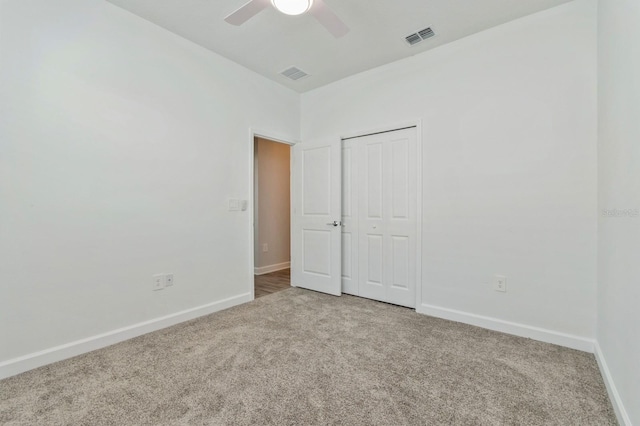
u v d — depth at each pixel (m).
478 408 1.47
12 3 1.77
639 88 1.20
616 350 1.49
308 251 3.70
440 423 1.36
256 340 2.23
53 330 1.93
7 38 1.75
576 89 2.11
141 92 2.36
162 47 2.48
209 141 2.85
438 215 2.74
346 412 1.43
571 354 2.02
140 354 2.01
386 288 3.17
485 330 2.43
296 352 2.04
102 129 2.15
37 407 1.47
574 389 1.62
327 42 2.67
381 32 2.50
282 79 3.45
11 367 1.76
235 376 1.74
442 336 2.31
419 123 2.85
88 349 2.07
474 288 2.55
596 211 2.03
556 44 2.18
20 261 1.81
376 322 2.60
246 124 3.19
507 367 1.85
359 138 3.37
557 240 2.18
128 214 2.29
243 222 3.16
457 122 2.63
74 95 2.01
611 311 1.62
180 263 2.62
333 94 3.53
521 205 2.32
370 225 3.29
